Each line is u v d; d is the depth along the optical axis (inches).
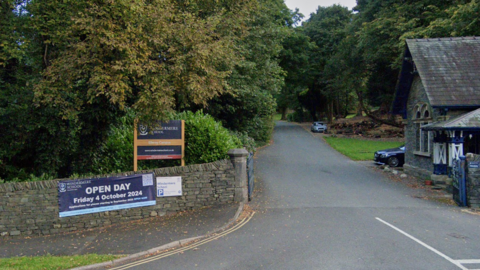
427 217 412.5
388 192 559.2
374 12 1342.3
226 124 940.0
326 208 453.7
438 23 870.4
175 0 523.5
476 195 464.8
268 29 800.9
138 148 463.2
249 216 419.2
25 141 465.1
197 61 416.5
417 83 700.7
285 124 2390.5
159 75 402.0
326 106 2255.2
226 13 648.4
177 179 444.1
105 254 304.3
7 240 358.3
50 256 302.0
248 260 281.1
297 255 289.4
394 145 1221.7
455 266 263.1
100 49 381.7
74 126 459.8
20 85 450.3
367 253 292.2
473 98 586.2
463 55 674.2
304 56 1521.9
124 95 389.4
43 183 381.1
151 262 285.4
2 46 403.9
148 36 398.3
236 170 467.8
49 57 451.2
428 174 645.9
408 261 273.9
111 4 370.0
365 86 1630.2
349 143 1293.1
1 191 369.1
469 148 636.1
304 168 789.9
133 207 421.4
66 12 412.2
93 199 400.8
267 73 837.8
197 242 334.6
